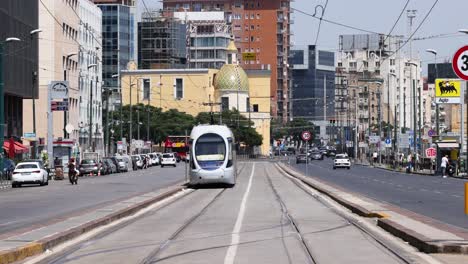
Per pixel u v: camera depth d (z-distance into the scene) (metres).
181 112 172.00
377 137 140.88
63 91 84.81
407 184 64.75
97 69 145.62
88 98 135.88
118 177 84.94
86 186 63.75
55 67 113.81
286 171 98.50
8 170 74.44
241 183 66.88
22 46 90.75
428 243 19.28
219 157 57.50
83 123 131.00
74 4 126.31
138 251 19.83
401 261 17.72
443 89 84.44
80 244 21.55
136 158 116.75
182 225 27.56
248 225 27.42
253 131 179.25
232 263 17.38
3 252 17.62
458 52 19.61
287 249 20.12
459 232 22.17
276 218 30.59
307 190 54.59
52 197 47.69
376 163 142.62
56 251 19.98
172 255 18.89
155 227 26.91
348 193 46.41
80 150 122.06
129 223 28.70
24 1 92.25
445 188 57.41
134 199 41.38
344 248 20.33
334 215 32.25
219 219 30.14
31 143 92.50
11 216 32.47
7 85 85.44
